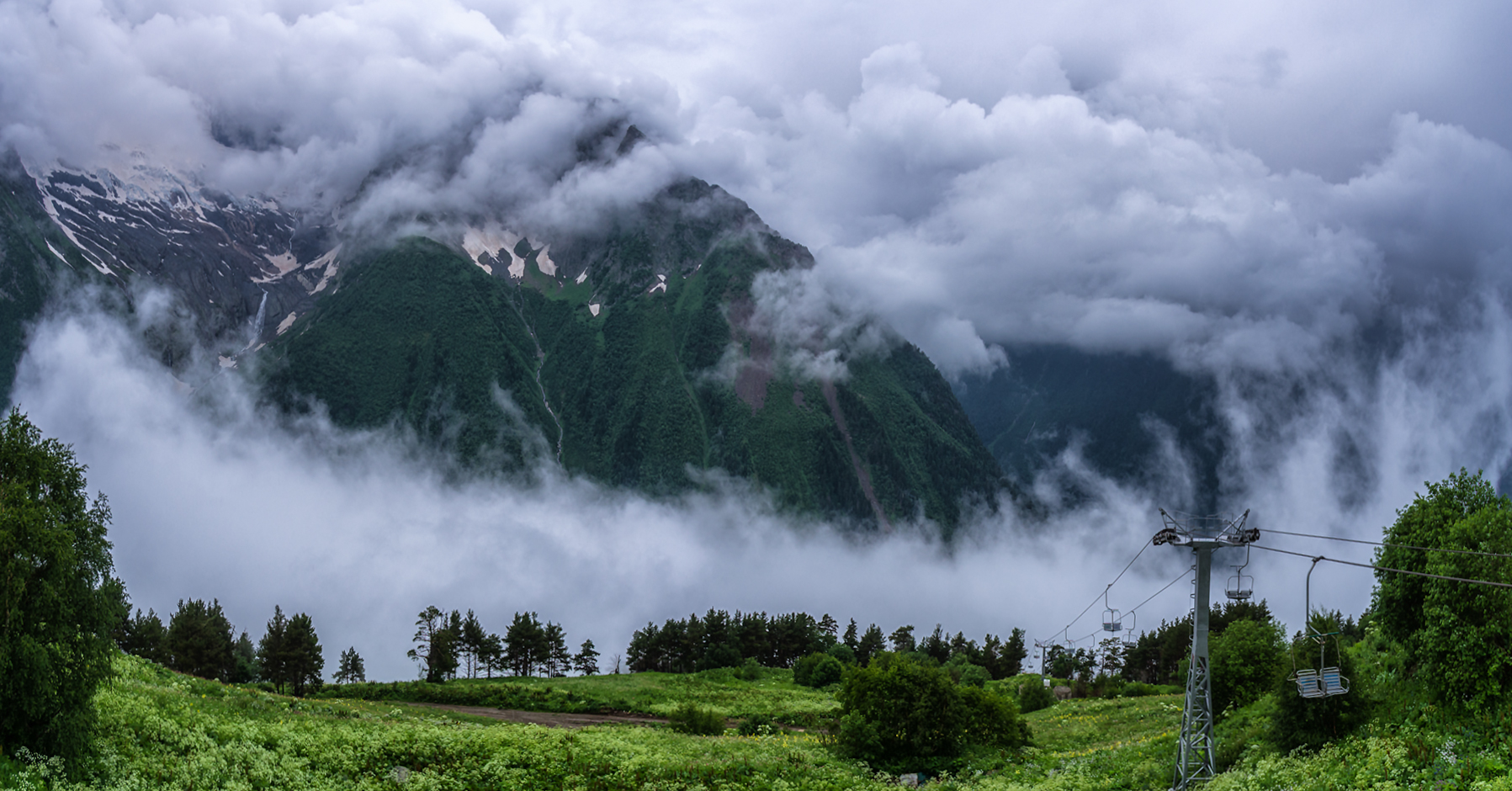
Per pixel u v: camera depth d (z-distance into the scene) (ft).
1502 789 91.66
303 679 338.75
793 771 162.30
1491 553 118.83
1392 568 136.05
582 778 141.69
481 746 150.00
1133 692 315.99
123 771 108.06
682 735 203.21
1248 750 146.61
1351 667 134.51
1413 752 112.27
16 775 91.61
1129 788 143.74
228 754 123.24
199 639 358.84
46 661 98.27
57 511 105.70
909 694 190.19
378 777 133.08
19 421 107.45
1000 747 196.13
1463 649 119.96
